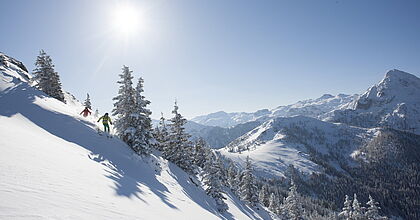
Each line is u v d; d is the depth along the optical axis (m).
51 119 21.80
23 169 6.71
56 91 40.38
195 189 31.66
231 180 65.62
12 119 17.05
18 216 3.75
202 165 50.62
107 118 25.47
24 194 4.91
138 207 8.63
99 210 5.89
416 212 198.88
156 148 38.88
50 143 13.66
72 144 18.14
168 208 11.80
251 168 58.16
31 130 16.12
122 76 28.23
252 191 57.41
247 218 38.84
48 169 7.91
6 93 23.61
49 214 4.34
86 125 24.58
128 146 26.42
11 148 8.53
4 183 5.18
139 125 27.30
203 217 15.16
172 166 33.78
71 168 9.84
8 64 40.50
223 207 32.53
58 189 6.25
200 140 52.44
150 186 16.86
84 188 7.61
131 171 19.42
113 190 9.43
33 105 22.83
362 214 53.78
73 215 4.78
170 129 38.88
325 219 122.44
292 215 60.81
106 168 14.80
